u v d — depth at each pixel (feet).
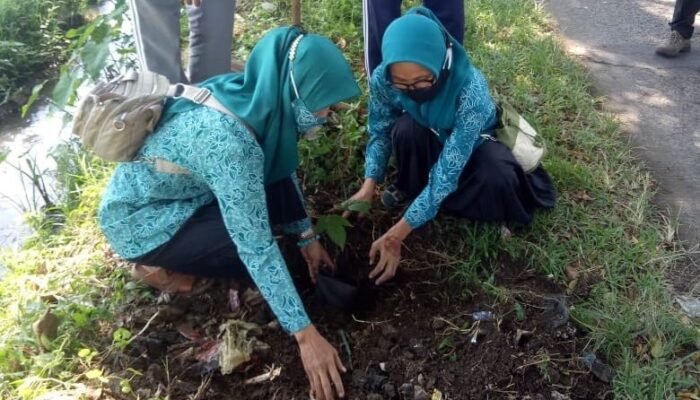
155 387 7.51
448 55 7.51
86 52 7.29
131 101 6.81
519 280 8.59
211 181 6.67
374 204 9.48
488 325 7.86
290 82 6.67
